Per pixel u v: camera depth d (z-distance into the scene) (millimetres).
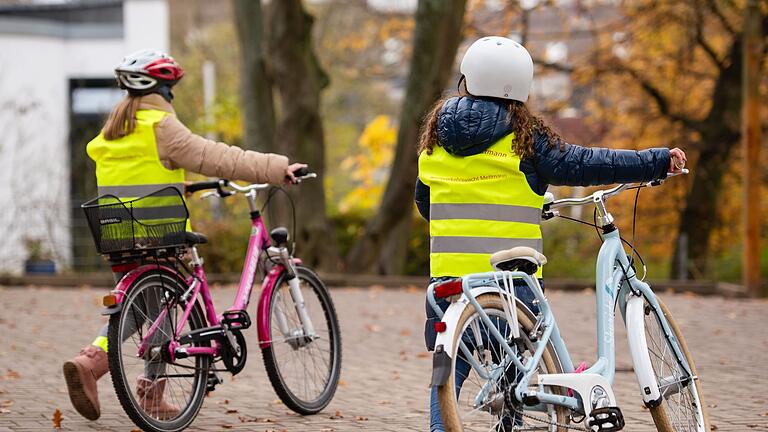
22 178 35625
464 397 7730
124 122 10398
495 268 7887
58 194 35344
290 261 11570
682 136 41031
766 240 40938
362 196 40125
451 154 8148
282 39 31906
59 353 16750
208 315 10719
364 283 30656
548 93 45562
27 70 48500
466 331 7773
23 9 52031
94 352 10109
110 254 10188
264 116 32875
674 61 41281
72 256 34688
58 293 27688
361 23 59688
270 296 11312
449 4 31125
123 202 9984
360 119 71812
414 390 13266
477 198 8062
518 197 8094
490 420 7922
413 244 35281
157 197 10164
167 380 10250
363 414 11508
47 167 35688
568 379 8109
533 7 40844
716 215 40812
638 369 8633
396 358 16344
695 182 39750
